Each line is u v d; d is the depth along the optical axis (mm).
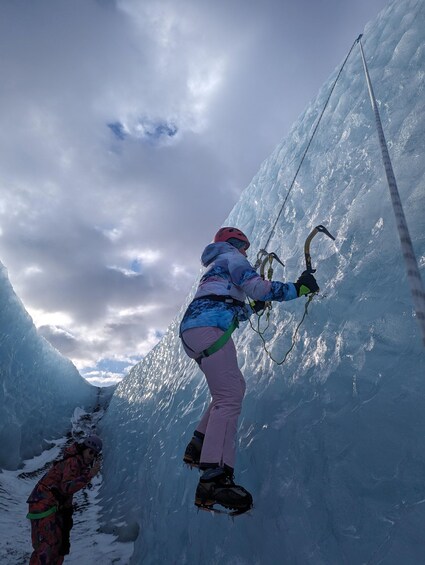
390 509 1425
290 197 3826
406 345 1675
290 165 4297
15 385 8672
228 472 1534
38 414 9258
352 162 2859
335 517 1576
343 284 2189
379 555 1361
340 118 3496
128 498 4676
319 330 2215
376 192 2299
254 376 2623
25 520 4504
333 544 1532
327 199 2949
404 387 1589
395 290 1848
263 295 1705
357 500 1537
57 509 2643
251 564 1896
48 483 2676
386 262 1994
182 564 2506
